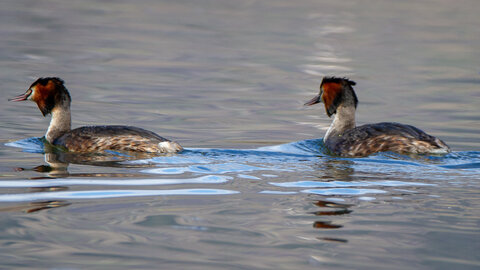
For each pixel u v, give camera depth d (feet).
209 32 135.95
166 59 101.86
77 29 134.00
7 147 46.34
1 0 181.78
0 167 39.52
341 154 45.73
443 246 26.04
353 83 50.83
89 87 77.41
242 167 39.93
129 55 104.32
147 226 28.19
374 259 24.75
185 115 63.31
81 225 28.25
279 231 27.68
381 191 33.88
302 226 28.32
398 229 27.94
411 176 37.32
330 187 34.91
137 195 33.01
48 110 49.21
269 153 44.93
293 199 32.42
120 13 165.37
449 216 29.66
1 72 83.97
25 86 74.84
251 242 26.45
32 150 45.34
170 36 128.67
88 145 44.96
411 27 147.54
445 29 144.25
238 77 88.22
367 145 44.91
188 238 26.81
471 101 71.51
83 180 36.04
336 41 126.11
